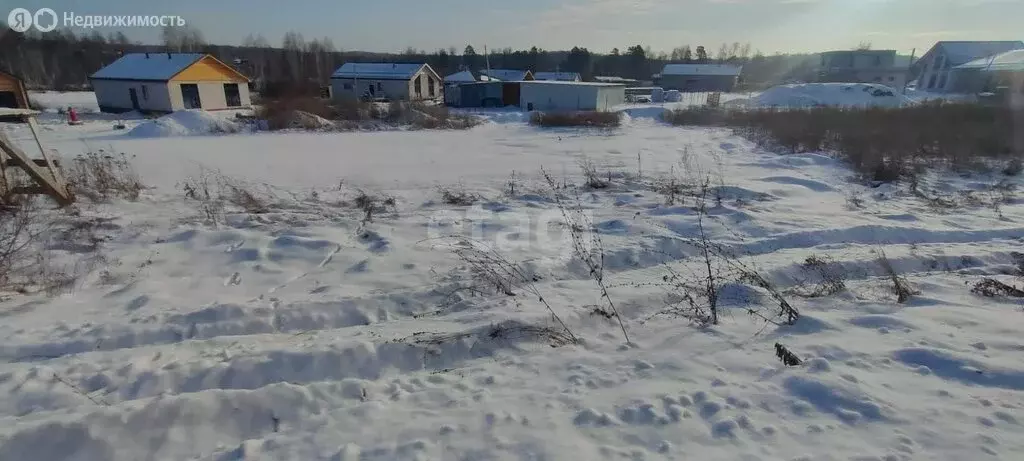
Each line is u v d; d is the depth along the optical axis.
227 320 4.40
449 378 3.52
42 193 8.03
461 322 4.31
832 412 2.91
